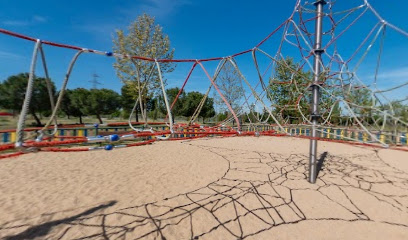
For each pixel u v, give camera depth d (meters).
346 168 6.23
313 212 3.56
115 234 2.86
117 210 3.46
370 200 4.03
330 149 9.62
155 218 3.26
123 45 13.19
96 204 3.65
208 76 3.21
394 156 8.12
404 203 3.93
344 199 4.05
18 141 1.50
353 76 4.31
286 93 7.09
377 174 5.64
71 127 4.86
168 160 6.74
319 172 5.75
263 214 3.46
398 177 5.40
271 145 10.52
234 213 3.47
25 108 1.51
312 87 4.73
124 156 7.18
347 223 3.26
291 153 8.47
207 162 6.59
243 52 3.57
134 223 3.12
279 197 4.07
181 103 31.36
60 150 2.07
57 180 4.71
